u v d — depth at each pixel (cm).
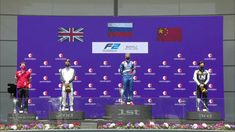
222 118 3303
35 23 4403
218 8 4462
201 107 3306
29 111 3306
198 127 3222
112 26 4409
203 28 4400
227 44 4453
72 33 4403
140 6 4497
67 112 3303
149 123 3259
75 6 4494
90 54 4403
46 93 4372
